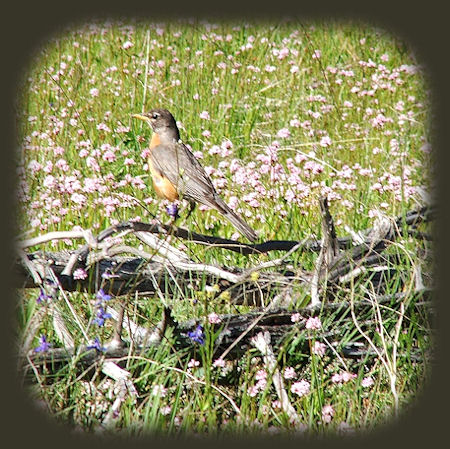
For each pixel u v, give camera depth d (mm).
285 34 20828
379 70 18516
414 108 18203
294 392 9391
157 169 13602
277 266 11031
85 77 18016
